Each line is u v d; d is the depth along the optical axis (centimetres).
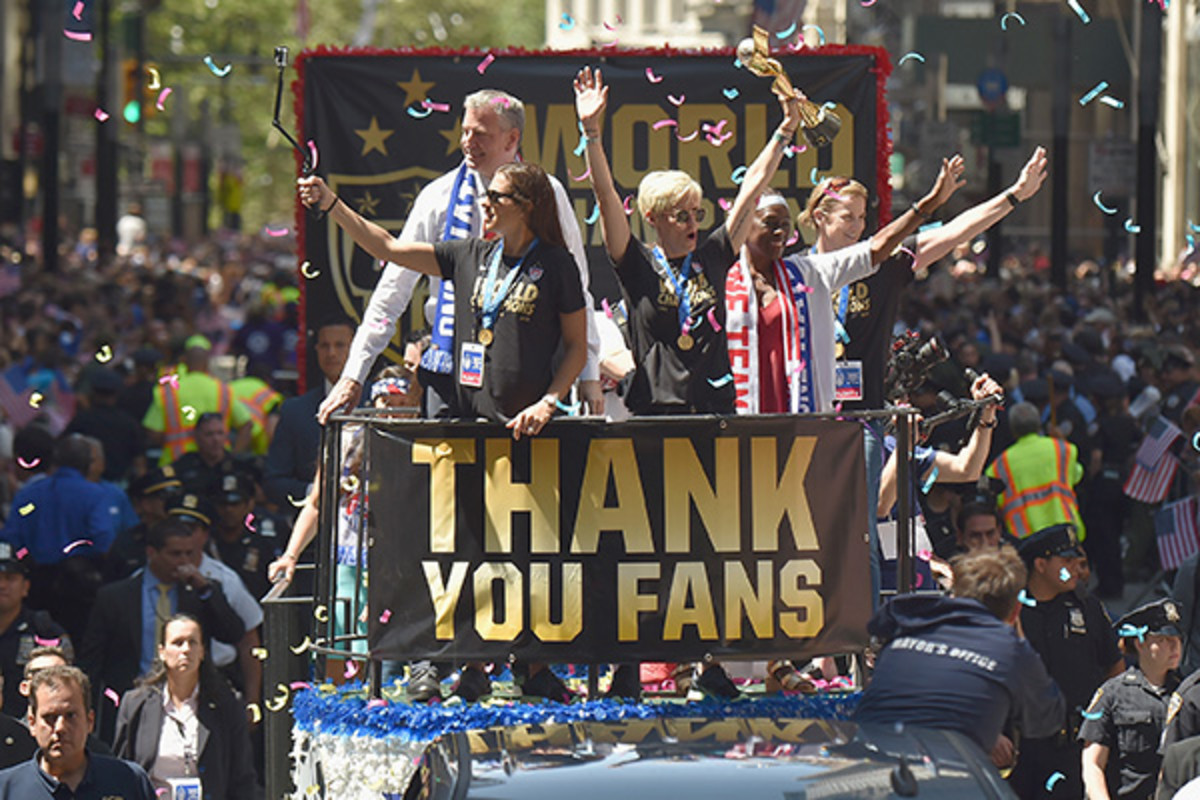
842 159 3556
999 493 4156
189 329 7694
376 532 2081
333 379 3500
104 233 12838
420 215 2323
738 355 2253
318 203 2073
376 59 3562
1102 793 2589
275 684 2362
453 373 2130
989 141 11912
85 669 3094
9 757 2644
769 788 1558
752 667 2305
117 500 3712
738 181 3559
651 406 2147
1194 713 2439
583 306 2064
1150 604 2620
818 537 2080
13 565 2986
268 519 3453
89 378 5272
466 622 2066
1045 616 2891
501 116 2266
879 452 2431
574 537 2059
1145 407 5747
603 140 3559
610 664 2119
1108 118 16188
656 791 1558
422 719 2023
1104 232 16738
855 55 3556
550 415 2027
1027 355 6444
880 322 2555
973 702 1848
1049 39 14250
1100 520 5309
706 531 2066
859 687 2128
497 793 1570
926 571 2628
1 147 18788
